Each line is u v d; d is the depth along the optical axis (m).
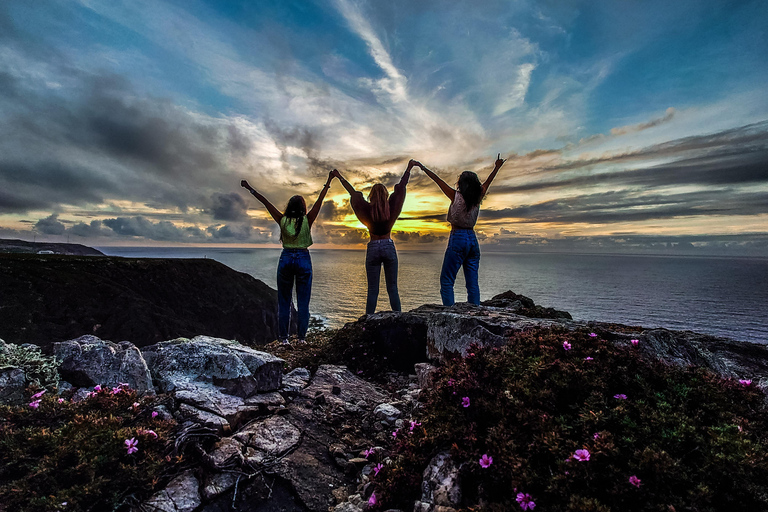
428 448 2.89
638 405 2.46
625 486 1.96
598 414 2.38
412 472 2.71
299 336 7.10
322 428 3.75
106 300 51.09
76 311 46.88
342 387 4.77
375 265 7.18
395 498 2.60
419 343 5.68
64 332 43.94
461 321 4.70
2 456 2.61
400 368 5.70
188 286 65.44
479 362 3.29
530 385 2.83
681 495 1.98
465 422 2.89
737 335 85.50
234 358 4.15
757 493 1.94
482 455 2.49
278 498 2.76
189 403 3.55
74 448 2.62
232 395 3.90
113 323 48.88
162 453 2.92
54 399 3.29
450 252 6.70
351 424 3.89
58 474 2.49
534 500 2.09
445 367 3.69
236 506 2.63
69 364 3.86
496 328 4.36
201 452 2.91
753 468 1.99
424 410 3.56
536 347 3.31
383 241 7.11
